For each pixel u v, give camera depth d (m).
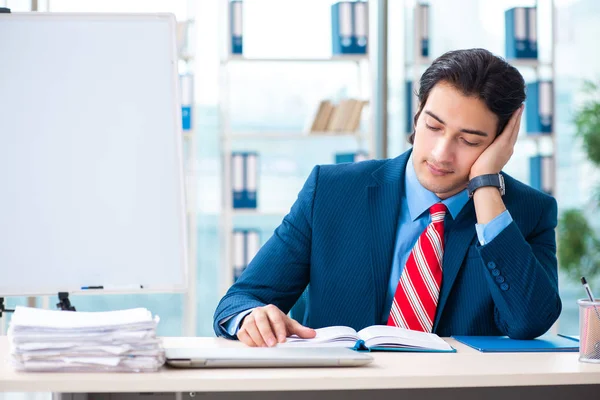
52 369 1.12
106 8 4.22
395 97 4.46
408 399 1.40
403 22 4.48
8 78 1.46
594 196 4.64
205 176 4.48
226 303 1.54
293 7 4.50
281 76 4.57
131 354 1.12
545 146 4.64
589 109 4.64
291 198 4.57
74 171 1.45
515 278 1.49
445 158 1.52
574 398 1.44
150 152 1.48
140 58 1.49
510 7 4.62
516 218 1.64
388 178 1.71
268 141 4.57
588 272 4.62
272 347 1.29
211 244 4.47
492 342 1.45
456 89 1.49
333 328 1.46
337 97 4.60
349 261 1.66
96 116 1.47
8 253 1.43
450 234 1.62
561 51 4.66
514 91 1.51
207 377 1.08
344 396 1.39
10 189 1.44
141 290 1.46
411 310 1.57
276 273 1.67
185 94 4.30
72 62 1.47
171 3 4.36
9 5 3.77
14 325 1.13
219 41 4.45
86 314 1.25
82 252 1.45
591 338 1.23
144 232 1.46
